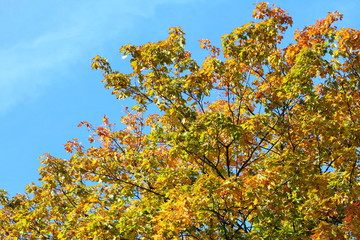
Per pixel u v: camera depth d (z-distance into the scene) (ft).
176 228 32.89
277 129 43.09
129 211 38.06
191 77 42.50
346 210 32.24
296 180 35.91
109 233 35.63
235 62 43.60
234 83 43.29
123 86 44.68
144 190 44.29
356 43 40.88
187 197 33.50
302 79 40.29
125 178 44.80
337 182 36.52
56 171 42.65
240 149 44.34
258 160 43.21
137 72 44.65
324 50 40.52
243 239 35.91
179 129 42.29
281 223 38.88
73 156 44.62
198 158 43.04
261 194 33.47
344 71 42.78
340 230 31.94
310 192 36.32
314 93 40.81
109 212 38.47
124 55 44.68
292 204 36.60
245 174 42.39
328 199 34.88
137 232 35.99
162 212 34.71
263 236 36.32
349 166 38.83
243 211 38.40
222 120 39.06
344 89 42.14
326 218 36.91
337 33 42.11
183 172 41.14
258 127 42.37
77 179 43.96
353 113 43.47
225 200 33.86
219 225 35.94
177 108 41.60
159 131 42.34
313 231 34.86
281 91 41.88
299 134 42.91
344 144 42.04
